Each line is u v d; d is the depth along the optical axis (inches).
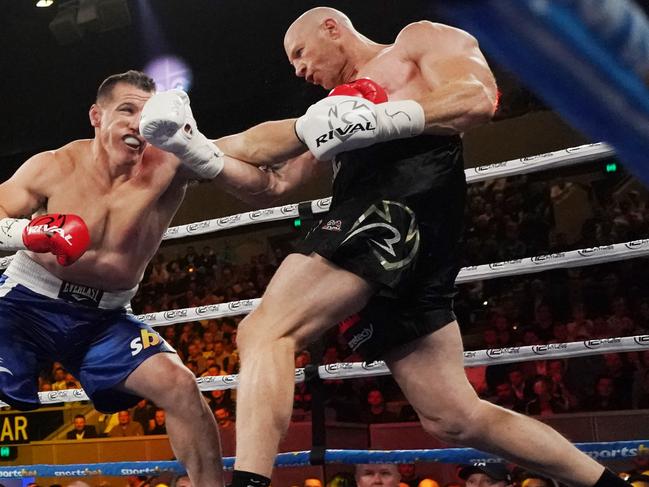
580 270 358.0
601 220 376.2
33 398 94.0
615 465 231.0
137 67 446.6
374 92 71.0
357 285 71.0
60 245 81.0
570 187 408.8
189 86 450.0
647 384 267.1
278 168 90.5
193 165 79.4
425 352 82.0
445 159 75.5
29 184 91.8
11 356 92.5
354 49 83.7
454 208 76.9
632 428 247.6
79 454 321.1
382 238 71.1
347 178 76.0
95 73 452.8
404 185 73.3
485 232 401.1
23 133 482.6
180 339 421.7
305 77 86.0
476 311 366.6
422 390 82.6
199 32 433.7
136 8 428.1
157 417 322.3
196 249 505.4
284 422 65.6
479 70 75.1
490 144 422.9
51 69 457.1
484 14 12.7
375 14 373.4
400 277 70.4
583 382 282.8
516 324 348.8
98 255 92.5
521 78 13.9
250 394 65.7
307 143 68.4
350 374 103.1
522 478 139.1
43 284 93.7
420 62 78.7
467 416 81.3
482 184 423.8
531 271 101.8
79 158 95.0
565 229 406.3
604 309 343.6
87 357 95.0
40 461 329.4
